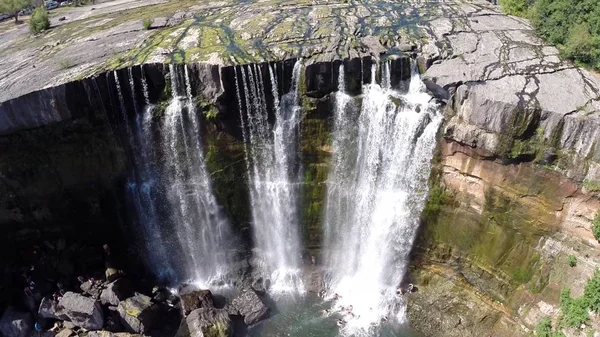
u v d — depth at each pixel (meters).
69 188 28.80
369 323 28.02
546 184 23.81
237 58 28.41
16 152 27.16
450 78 26.16
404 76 28.19
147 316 27.44
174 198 30.30
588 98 24.09
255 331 27.94
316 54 28.50
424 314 27.86
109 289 28.16
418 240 29.05
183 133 28.84
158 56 29.39
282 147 29.48
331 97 28.27
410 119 26.78
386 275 30.19
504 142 24.09
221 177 29.94
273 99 28.70
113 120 28.50
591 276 22.81
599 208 22.53
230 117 28.75
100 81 27.44
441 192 27.45
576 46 26.69
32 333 27.67
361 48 28.89
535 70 26.77
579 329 22.52
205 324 26.69
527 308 24.84
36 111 26.67
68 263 29.72
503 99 23.81
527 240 25.16
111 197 29.70
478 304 27.03
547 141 23.25
